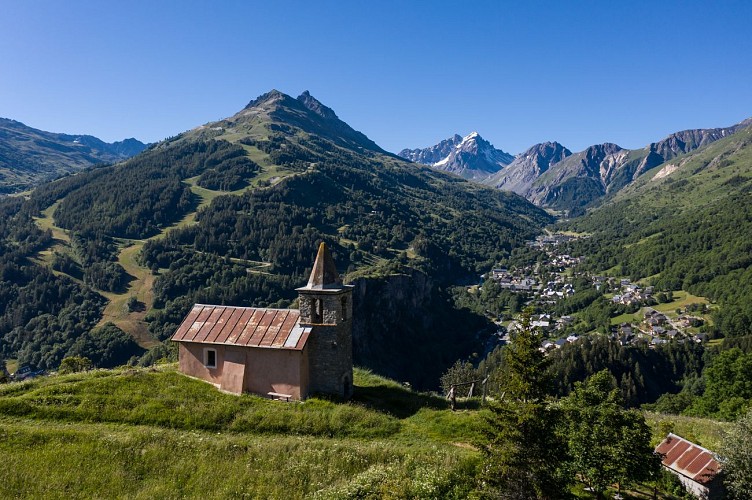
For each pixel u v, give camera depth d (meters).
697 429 45.28
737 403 58.28
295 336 33.28
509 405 20.05
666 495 30.66
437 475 22.73
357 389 36.53
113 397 30.33
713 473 30.72
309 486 22.50
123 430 27.11
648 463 25.16
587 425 25.61
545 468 19.27
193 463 23.75
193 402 30.70
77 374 36.56
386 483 21.89
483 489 20.78
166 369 36.94
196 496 21.34
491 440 20.36
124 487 21.75
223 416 29.41
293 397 32.56
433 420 30.55
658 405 98.50
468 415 30.98
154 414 28.97
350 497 21.14
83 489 21.36
